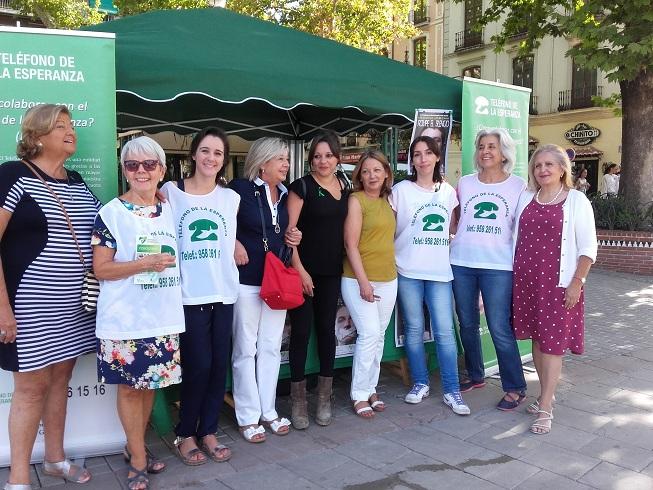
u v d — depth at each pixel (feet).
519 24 44.45
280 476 11.00
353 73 15.16
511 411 14.26
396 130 27.12
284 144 12.09
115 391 11.73
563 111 79.20
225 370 11.60
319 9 56.03
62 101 11.14
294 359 13.00
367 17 57.72
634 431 13.09
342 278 13.58
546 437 12.78
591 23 33.88
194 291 10.85
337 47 16.78
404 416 13.94
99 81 11.35
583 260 12.60
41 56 10.94
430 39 98.48
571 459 11.72
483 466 11.45
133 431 10.37
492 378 16.74
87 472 10.78
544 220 13.00
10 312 9.13
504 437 12.80
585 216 12.66
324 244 12.74
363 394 13.98
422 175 14.11
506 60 85.51
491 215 14.05
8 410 11.05
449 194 14.28
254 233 11.87
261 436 12.37
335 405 14.65
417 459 11.74
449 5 93.50
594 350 19.69
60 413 10.58
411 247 14.17
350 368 17.42
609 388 15.89
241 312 11.98
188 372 11.08
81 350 10.11
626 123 38.83
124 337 9.56
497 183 14.17
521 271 13.41
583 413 14.14
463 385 15.67
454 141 25.91
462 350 16.99
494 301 14.12
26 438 9.71
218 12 16.74
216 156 10.99
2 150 10.82
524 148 17.83
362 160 13.46
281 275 11.50
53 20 51.47
